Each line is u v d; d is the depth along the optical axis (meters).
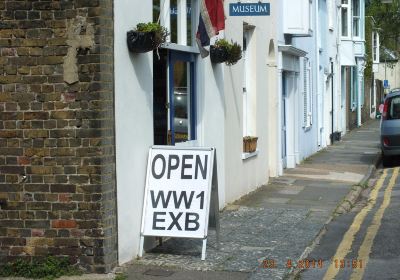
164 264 8.84
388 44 61.62
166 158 9.37
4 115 8.39
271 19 17.73
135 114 9.13
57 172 8.32
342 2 35.38
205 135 12.16
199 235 9.05
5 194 8.43
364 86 46.78
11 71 8.35
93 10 8.16
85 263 8.34
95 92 8.21
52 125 8.30
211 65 12.53
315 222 11.95
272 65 18.09
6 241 8.45
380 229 11.48
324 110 28.73
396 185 17.62
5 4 8.31
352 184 17.28
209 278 8.22
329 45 30.27
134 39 8.82
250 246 9.98
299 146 22.28
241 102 14.73
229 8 13.12
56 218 8.35
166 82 10.85
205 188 9.16
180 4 11.29
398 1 59.09
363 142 31.09
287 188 16.38
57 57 8.27
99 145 8.23
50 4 8.23
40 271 8.30
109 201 8.41
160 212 9.21
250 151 15.46
